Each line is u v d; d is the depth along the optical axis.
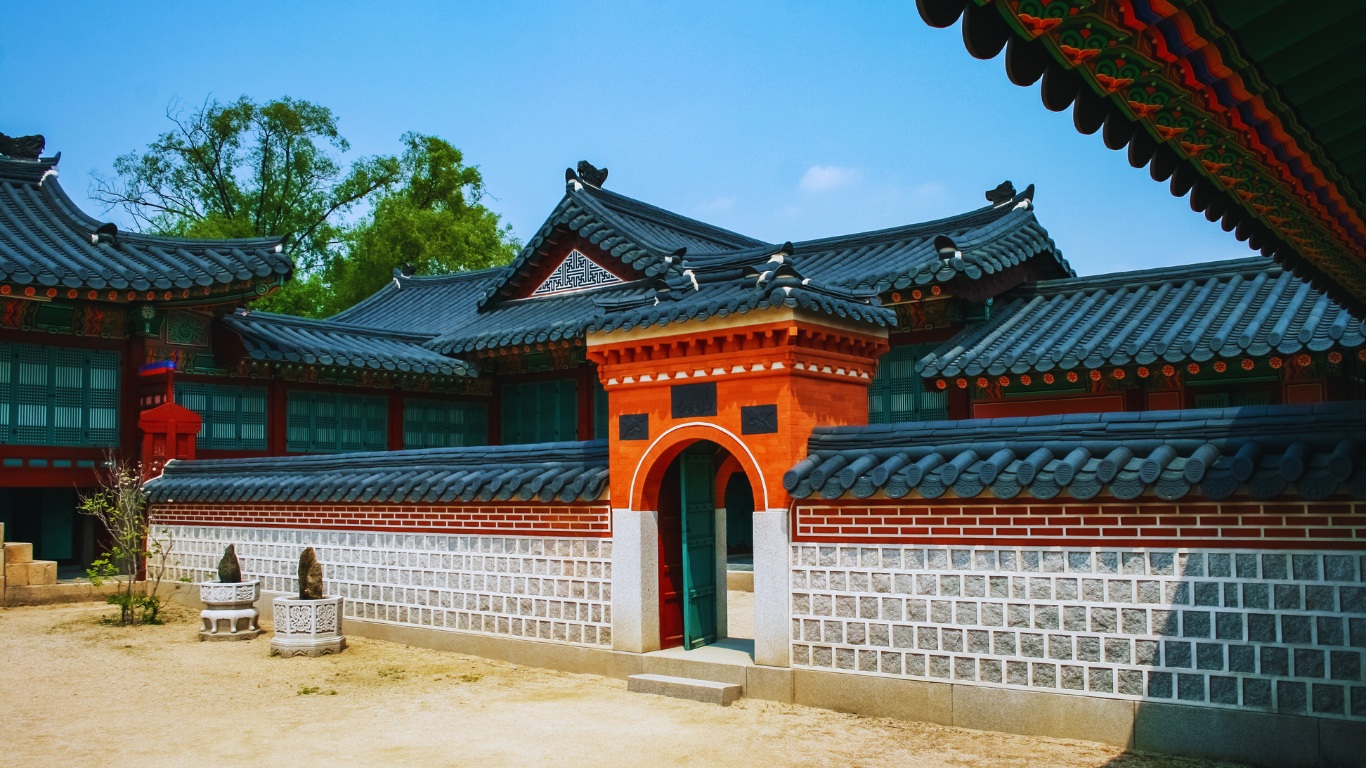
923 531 8.84
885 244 19.77
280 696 10.09
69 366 17.11
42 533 19.91
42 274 15.50
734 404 9.92
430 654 12.20
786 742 8.20
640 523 10.58
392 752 8.09
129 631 13.84
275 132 37.31
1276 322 13.04
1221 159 5.04
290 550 14.25
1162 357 13.00
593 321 10.77
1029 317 15.96
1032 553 8.29
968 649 8.55
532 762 7.78
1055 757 7.62
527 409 22.22
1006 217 17.69
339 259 38.28
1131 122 4.61
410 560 12.80
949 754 7.77
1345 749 7.00
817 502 9.46
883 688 8.95
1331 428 7.36
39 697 10.08
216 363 18.72
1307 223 6.30
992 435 8.79
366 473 13.52
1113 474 7.74
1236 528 7.48
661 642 10.76
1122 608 7.88
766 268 9.85
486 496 11.81
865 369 10.63
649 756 7.89
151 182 36.91
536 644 11.40
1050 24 3.69
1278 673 7.27
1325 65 4.25
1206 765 7.35
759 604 9.76
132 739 8.52
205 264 17.42
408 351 20.94
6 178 19.53
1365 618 6.98
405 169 39.34
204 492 15.29
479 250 37.41
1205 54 4.01
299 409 19.88
